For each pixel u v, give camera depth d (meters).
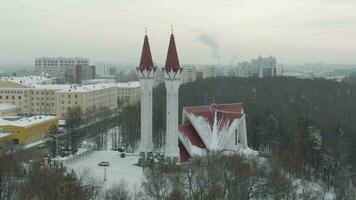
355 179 133.50
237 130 140.62
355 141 164.00
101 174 133.75
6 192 104.94
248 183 103.31
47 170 109.50
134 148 186.50
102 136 199.50
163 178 105.12
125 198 100.75
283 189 103.38
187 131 139.62
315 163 141.75
